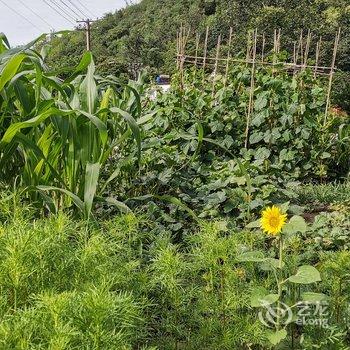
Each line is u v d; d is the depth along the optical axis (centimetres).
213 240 168
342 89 981
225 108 556
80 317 106
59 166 263
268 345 160
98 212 292
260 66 643
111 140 304
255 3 2736
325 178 539
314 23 2489
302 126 540
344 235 292
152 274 165
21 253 119
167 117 504
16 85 243
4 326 103
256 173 391
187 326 159
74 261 134
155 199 332
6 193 200
